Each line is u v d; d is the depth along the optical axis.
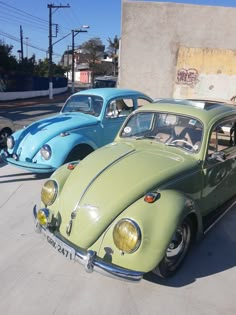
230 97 10.66
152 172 3.41
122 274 2.83
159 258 2.84
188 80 10.86
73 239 3.18
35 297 3.11
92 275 3.44
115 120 6.69
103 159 3.77
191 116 4.00
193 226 3.54
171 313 2.98
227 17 10.18
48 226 3.35
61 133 5.84
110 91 6.89
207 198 4.07
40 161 5.70
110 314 2.94
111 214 3.06
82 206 3.22
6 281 3.31
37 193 5.55
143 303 3.08
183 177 3.54
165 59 10.83
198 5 10.26
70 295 3.15
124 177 3.36
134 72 11.09
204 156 3.80
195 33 10.49
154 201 3.06
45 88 33.25
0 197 5.35
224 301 3.15
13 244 3.97
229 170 4.43
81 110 6.79
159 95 11.13
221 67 10.54
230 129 4.35
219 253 3.90
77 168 3.77
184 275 3.49
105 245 3.02
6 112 17.94
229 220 4.70
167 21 10.53
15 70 31.44
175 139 4.05
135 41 10.84
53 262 3.64
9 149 6.09
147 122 4.35
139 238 2.80
